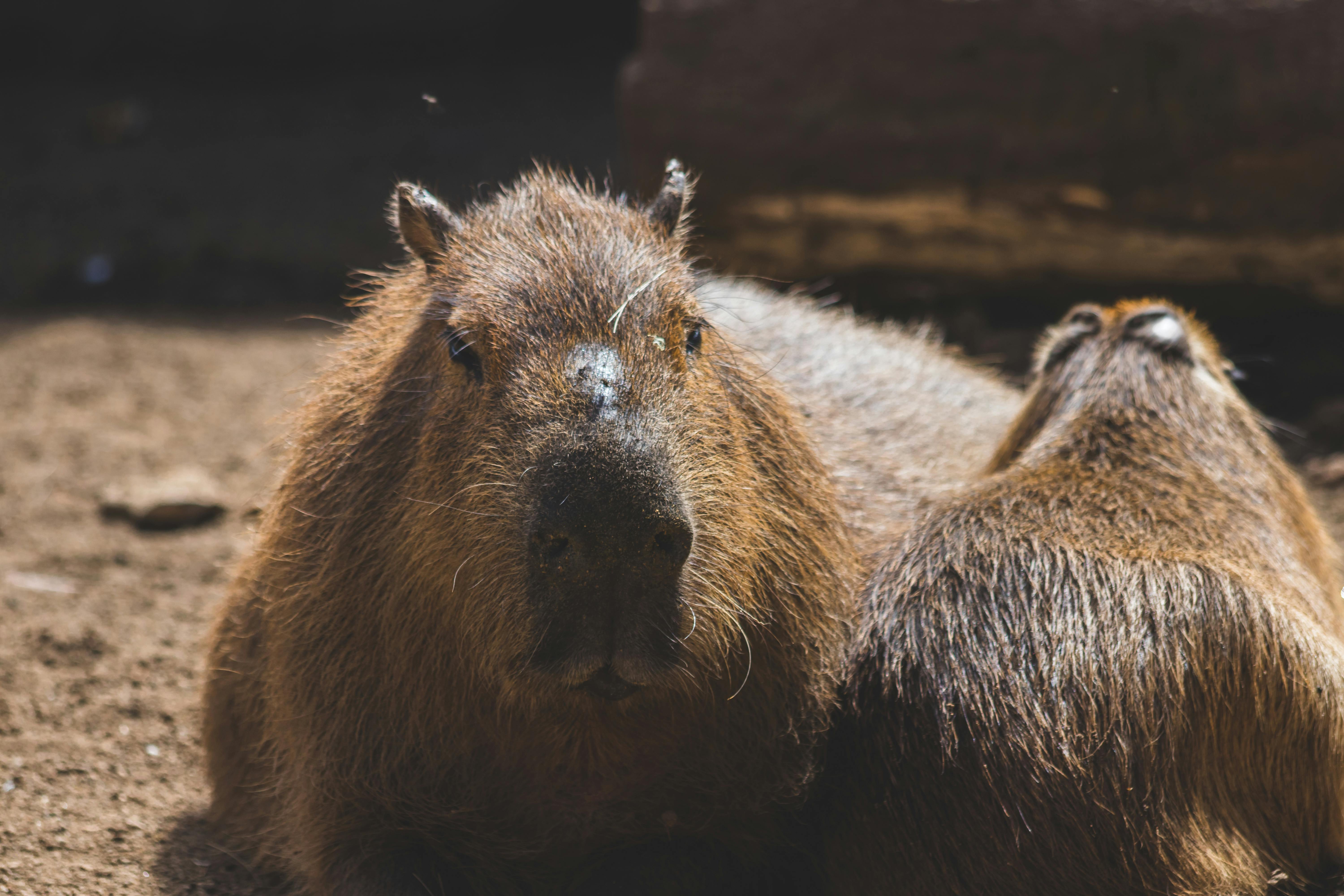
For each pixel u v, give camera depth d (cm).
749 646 538
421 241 612
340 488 580
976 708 571
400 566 548
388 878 559
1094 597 586
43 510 1199
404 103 2912
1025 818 559
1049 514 630
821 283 1369
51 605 1013
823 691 589
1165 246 1262
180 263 2053
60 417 1438
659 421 488
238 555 842
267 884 671
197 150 2616
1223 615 579
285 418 675
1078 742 562
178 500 1177
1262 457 718
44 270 2031
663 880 570
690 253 774
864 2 1282
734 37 1318
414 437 562
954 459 832
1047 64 1242
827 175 1314
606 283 534
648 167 1352
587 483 462
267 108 2892
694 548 509
